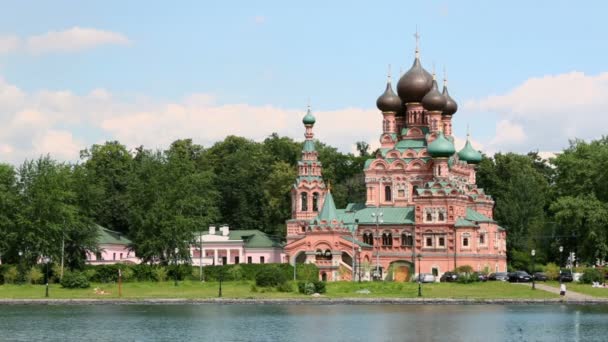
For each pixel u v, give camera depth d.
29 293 168.25
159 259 197.75
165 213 194.12
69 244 198.38
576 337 113.62
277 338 114.50
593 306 150.50
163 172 199.25
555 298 157.00
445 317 133.88
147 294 166.62
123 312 143.38
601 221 190.25
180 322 129.88
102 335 117.69
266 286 173.62
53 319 134.12
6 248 187.50
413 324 125.94
